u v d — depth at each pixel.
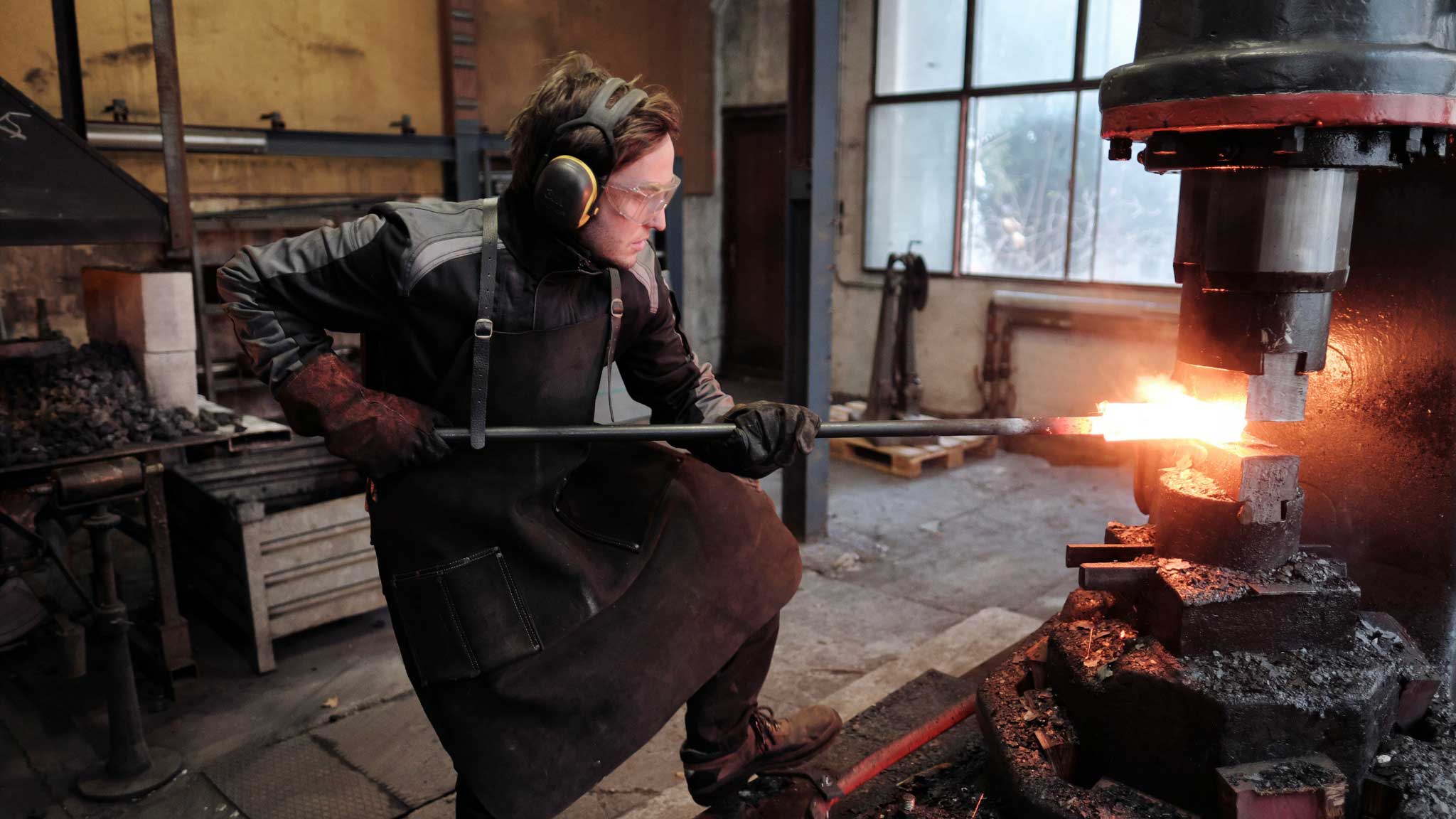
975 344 7.97
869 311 8.72
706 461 1.78
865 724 2.35
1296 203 1.38
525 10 8.06
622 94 1.42
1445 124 1.32
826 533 5.58
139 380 3.81
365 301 1.47
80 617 4.17
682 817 2.73
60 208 3.12
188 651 3.78
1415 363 1.92
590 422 1.65
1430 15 1.34
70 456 3.23
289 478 4.59
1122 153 1.59
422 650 1.55
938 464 7.20
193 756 3.33
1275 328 1.45
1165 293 6.85
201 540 4.12
